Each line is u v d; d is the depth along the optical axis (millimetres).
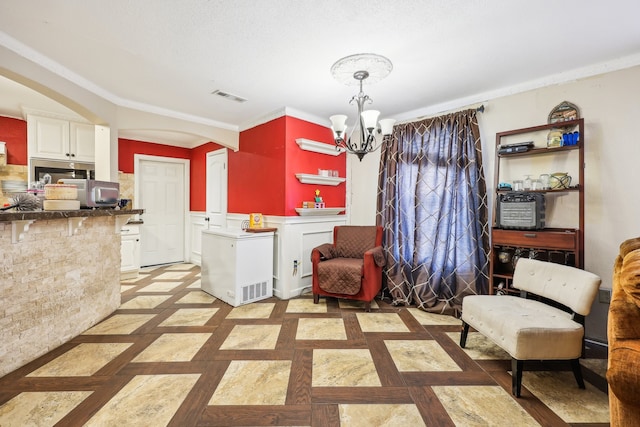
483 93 2928
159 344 2230
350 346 2236
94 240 2600
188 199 5422
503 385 1763
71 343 2236
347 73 2371
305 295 3539
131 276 4238
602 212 2346
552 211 2586
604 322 2330
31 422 1415
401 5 1642
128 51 2152
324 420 1458
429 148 3225
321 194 3818
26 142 3693
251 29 1883
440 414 1508
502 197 2584
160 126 3385
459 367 1954
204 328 2531
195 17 1763
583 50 2131
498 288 2611
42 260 2068
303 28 1868
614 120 2297
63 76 2410
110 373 1836
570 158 2498
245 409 1529
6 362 1819
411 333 2486
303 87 2803
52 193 2148
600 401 1621
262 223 3604
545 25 1825
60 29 1885
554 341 1669
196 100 3143
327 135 3865
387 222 3486
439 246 3090
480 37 1958
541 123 2617
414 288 3162
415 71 2449
